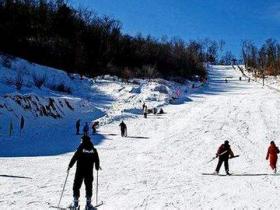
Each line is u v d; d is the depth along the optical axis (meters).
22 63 59.81
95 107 51.66
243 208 12.46
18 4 74.31
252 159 25.78
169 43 112.06
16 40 65.69
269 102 58.94
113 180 16.70
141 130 41.75
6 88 47.06
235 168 22.28
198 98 70.50
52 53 69.94
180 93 74.12
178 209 12.02
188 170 21.00
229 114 48.47
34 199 12.38
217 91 86.50
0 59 56.91
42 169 19.52
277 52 135.12
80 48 76.31
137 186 15.41
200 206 12.52
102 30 91.06
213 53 195.88
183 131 38.19
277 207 12.75
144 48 97.50
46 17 80.69
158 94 64.12
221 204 12.91
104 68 79.50
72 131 41.00
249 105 56.09
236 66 169.88
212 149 29.53
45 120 42.34
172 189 15.06
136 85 70.50
